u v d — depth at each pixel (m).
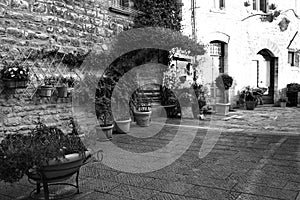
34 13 5.67
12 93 5.23
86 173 4.02
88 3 6.93
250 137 6.41
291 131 7.08
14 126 5.27
